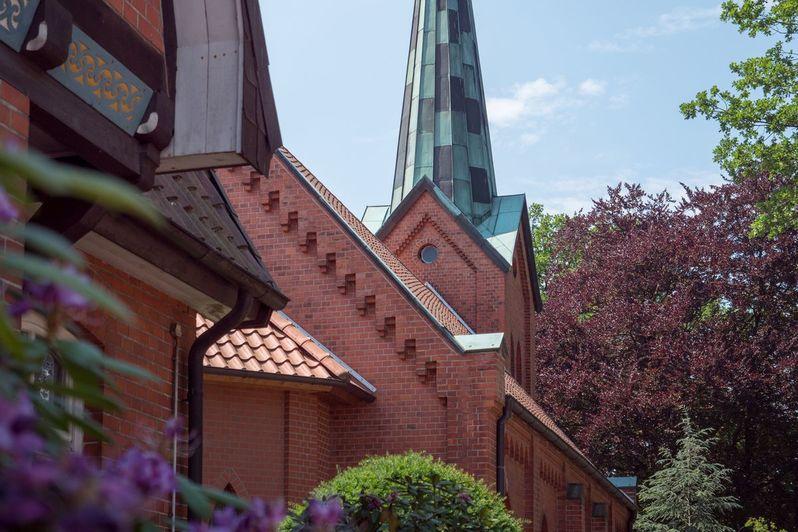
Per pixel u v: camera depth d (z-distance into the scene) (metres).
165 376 9.63
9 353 2.37
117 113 6.96
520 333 33.38
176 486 2.40
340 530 8.78
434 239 30.50
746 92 29.11
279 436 18.78
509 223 33.09
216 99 7.87
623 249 44.09
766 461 40.91
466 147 34.84
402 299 21.14
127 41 7.07
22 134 5.92
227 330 10.17
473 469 20.19
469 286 30.17
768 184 42.03
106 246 8.41
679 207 46.53
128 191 1.88
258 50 8.18
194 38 7.96
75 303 2.41
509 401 21.03
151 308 9.47
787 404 39.50
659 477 34.38
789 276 40.62
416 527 11.60
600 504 32.03
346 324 21.36
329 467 20.48
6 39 5.84
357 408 20.75
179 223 8.86
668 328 40.69
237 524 2.63
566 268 50.81
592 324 42.78
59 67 6.36
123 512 1.83
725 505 33.81
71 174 1.85
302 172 23.81
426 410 20.61
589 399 41.84
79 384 2.46
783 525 40.88
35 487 1.82
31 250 5.71
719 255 41.72
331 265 21.73
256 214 22.25
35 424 2.03
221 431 18.17
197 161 7.97
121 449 8.48
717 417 39.31
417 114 35.50
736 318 41.75
